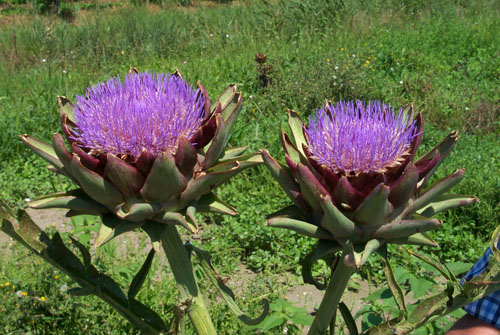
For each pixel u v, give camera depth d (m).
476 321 0.31
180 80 0.32
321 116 0.30
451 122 1.28
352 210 0.29
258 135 1.12
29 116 1.21
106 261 0.74
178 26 2.15
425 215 0.30
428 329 0.53
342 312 0.32
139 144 0.30
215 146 0.31
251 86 1.42
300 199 0.29
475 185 0.92
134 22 2.09
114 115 0.30
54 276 0.65
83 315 0.61
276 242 0.83
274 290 0.71
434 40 1.86
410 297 0.71
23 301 0.61
